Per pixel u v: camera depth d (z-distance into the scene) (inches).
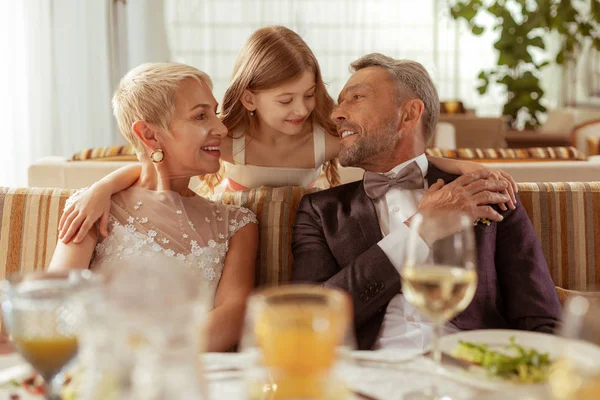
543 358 43.6
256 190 88.4
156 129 78.2
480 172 77.7
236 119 102.2
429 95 84.3
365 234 79.0
